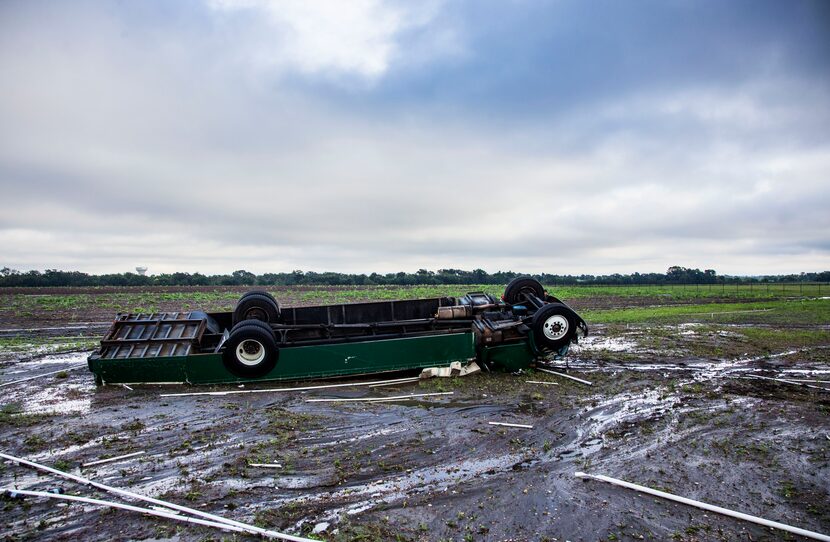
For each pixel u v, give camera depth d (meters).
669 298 36.41
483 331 10.95
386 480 5.57
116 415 7.96
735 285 63.47
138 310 23.58
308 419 7.77
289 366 10.14
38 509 4.89
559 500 5.09
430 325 11.47
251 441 6.77
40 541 4.33
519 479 5.59
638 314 23.61
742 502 5.09
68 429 7.24
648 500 5.12
